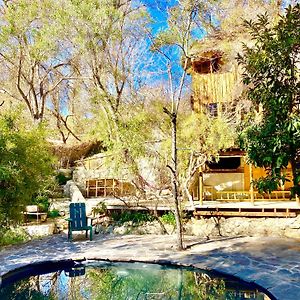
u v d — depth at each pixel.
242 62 8.25
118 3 13.23
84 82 17.28
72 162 21.58
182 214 11.34
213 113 13.54
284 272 6.77
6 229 10.55
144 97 13.59
